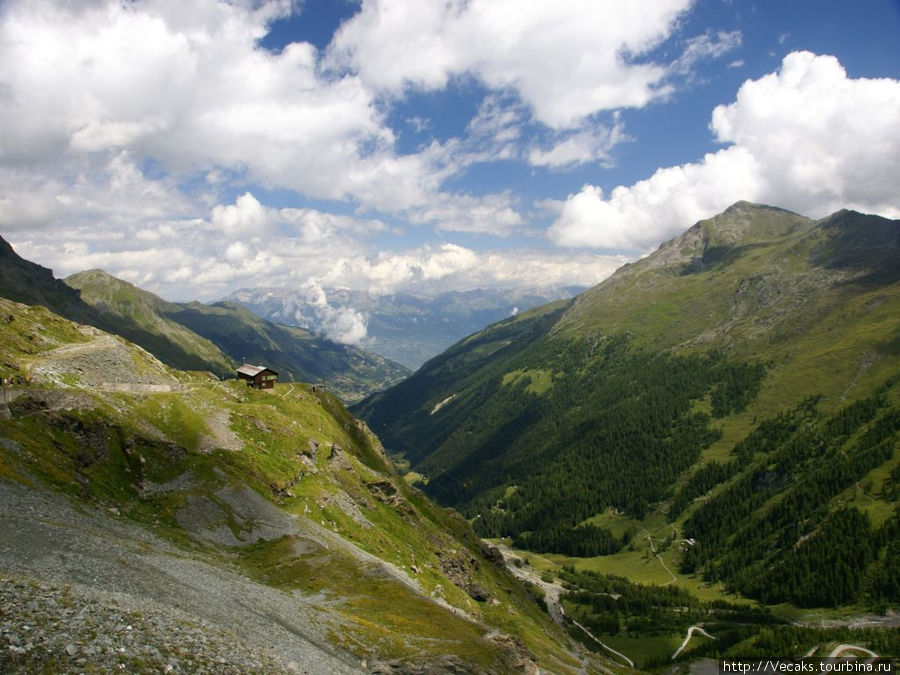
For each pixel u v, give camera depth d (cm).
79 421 8262
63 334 13625
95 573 4297
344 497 12406
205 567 6362
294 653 4550
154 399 10694
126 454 8519
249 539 8306
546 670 11288
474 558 17062
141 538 6500
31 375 10000
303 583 7569
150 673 2830
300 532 9169
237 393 16725
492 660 6725
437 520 19862
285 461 11794
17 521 4888
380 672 5412
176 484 8575
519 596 19325
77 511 6256
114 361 12294
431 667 5897
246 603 5466
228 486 9231
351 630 6153
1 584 3116
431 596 10762
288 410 17275
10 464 6475
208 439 10525
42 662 2520
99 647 2834
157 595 4416
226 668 3297
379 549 11312
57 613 3028
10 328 12206
